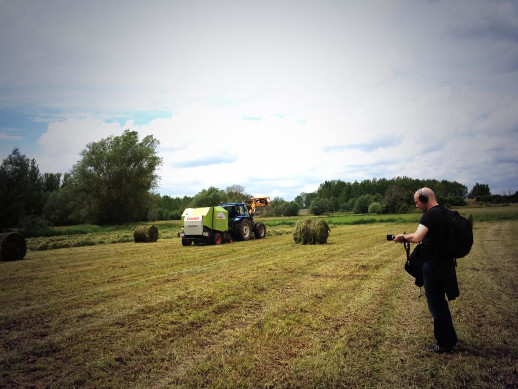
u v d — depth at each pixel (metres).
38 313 5.62
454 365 3.49
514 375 3.27
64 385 3.33
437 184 95.31
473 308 5.26
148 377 3.46
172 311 5.57
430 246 3.79
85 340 4.45
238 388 3.17
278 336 4.40
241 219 18.16
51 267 10.52
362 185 105.19
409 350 3.89
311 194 111.69
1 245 12.37
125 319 5.23
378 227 28.56
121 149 43.50
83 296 6.66
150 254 13.17
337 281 7.40
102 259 12.11
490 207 58.25
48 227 28.42
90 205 43.75
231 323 4.95
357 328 4.59
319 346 4.03
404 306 5.52
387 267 8.95
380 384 3.17
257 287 6.97
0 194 36.91
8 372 3.61
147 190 45.59
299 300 5.98
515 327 4.48
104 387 3.28
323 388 3.13
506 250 11.42
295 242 15.63
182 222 16.36
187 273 8.77
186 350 4.07
